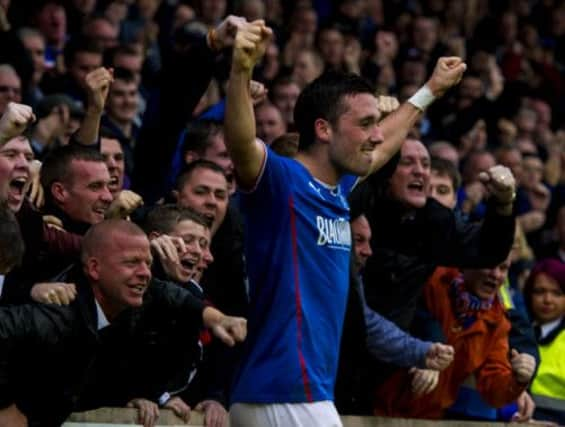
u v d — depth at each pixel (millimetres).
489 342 17906
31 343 12344
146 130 16266
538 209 29141
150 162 16312
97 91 16375
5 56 22422
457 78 14203
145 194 16375
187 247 14602
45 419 12664
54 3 25578
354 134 12625
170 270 14211
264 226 12422
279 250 12383
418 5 35562
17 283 13719
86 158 15023
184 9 27891
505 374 17828
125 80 21969
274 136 22297
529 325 18781
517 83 32031
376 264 16984
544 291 20031
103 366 13430
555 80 35938
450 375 17734
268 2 30969
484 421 17844
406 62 31438
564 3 39000
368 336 16312
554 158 32062
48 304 12547
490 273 17734
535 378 19766
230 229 15828
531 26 37625
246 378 12398
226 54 23984
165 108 16156
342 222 12727
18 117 13242
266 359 12367
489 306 17906
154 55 26641
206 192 15664
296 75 28078
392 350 16406
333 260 12602
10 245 12672
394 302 17016
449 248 17062
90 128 16375
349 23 32125
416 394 16688
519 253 23375
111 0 27109
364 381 16594
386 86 31078
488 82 34000
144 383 13828
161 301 13375
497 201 16734
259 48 12070
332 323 12586
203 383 14883
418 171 17047
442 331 17750
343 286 12688
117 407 13812
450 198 19031
